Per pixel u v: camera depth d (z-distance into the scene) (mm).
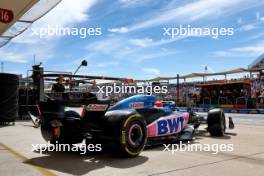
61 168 3986
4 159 4531
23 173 3744
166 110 6051
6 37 10250
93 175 3648
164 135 5727
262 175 3639
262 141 6203
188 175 3635
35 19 8211
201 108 20578
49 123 4906
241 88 20469
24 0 6832
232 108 20703
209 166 4078
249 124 10141
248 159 4508
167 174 3682
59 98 5051
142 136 4824
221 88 21578
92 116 4762
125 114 4617
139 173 3729
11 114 9375
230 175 3639
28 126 9039
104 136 4637
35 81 10602
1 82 9273
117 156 4754
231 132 7750
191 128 6547
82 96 4688
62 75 5344
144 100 5637
